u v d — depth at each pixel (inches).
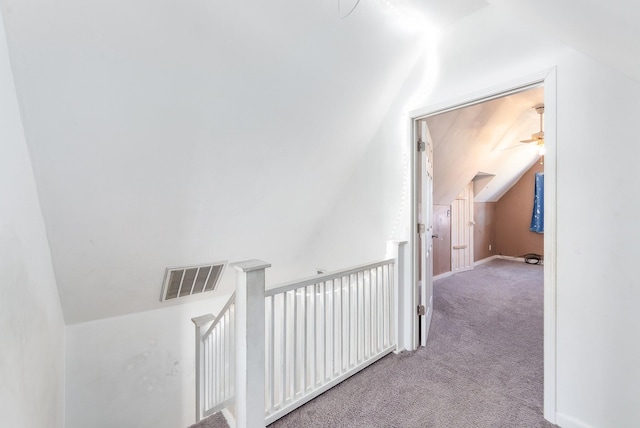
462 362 86.6
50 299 67.9
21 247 47.2
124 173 63.7
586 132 57.3
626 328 53.2
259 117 72.2
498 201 263.0
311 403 68.6
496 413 64.8
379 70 83.9
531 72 65.0
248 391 54.2
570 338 59.9
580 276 58.6
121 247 76.9
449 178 166.6
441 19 77.4
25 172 49.4
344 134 93.4
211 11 52.4
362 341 83.8
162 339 103.0
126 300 92.3
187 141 66.3
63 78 47.6
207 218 84.9
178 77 56.8
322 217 117.0
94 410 91.3
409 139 92.2
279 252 115.5
